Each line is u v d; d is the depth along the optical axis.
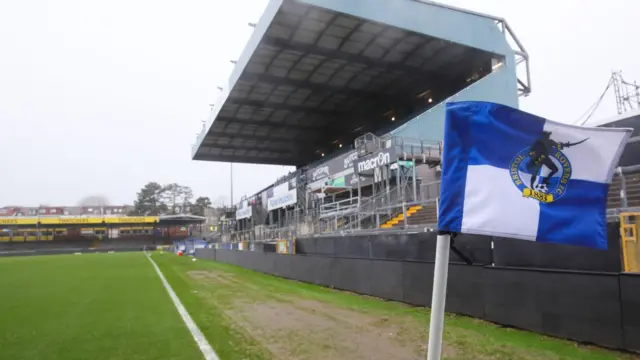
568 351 5.54
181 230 83.19
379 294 10.59
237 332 7.13
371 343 6.29
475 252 8.09
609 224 6.26
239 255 25.30
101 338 6.79
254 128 43.03
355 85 33.12
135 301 10.80
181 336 6.87
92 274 19.64
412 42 26.16
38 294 12.38
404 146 21.05
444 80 32.31
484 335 6.48
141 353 5.89
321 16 23.19
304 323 7.82
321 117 40.41
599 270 6.29
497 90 25.36
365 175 20.22
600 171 2.81
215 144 47.94
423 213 15.76
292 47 26.75
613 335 5.52
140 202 109.69
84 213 108.69
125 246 75.00
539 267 7.00
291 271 16.30
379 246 11.84
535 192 2.71
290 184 30.70
